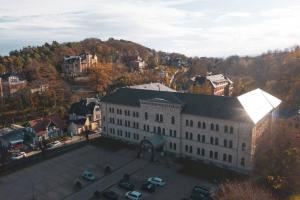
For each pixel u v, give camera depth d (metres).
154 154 87.06
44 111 130.62
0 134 102.00
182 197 65.62
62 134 109.12
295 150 70.56
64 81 181.38
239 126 74.56
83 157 88.12
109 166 81.38
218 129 78.38
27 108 135.25
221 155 78.88
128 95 99.62
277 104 98.50
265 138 81.88
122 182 70.94
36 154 91.88
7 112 130.88
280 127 91.38
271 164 69.00
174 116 85.56
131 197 64.88
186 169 78.50
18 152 92.94
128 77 175.12
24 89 146.38
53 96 140.12
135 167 80.50
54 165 83.38
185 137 84.94
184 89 168.38
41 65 184.62
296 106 117.69
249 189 55.34
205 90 146.62
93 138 104.62
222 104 80.19
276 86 142.62
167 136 88.19
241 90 157.75
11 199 66.56
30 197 67.25
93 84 170.12
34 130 102.19
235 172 75.81
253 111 78.75
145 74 198.50
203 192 65.44
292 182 63.22
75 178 75.50
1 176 77.38
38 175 77.62
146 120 92.38
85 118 114.94
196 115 81.31
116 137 102.12
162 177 74.75
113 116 101.50
